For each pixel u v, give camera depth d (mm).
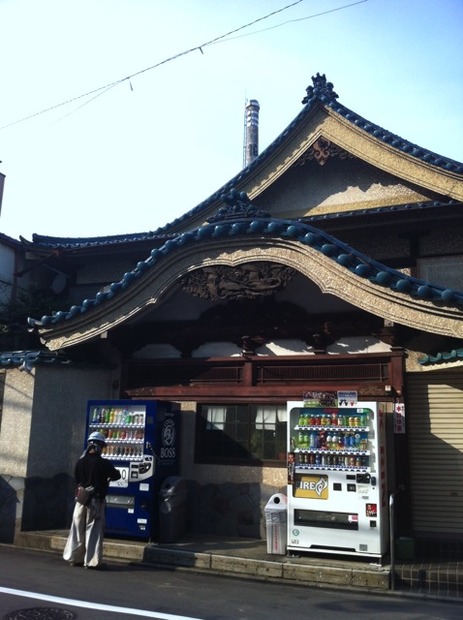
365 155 11922
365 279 8289
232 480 9648
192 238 9438
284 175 12898
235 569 7766
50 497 9711
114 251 13289
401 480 8469
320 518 7887
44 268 14977
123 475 9039
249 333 10047
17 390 9953
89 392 10594
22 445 9641
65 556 8016
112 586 6918
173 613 5867
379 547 7531
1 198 14531
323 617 5898
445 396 8680
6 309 13492
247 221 9312
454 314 7707
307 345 9727
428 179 11242
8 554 8648
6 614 5648
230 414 9992
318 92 12477
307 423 8273
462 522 8242
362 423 8031
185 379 10484
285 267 9055
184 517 9406
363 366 9227
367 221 10516
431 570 7227
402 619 5875
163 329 10703
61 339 10406
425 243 10727
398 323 8328
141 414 9242
